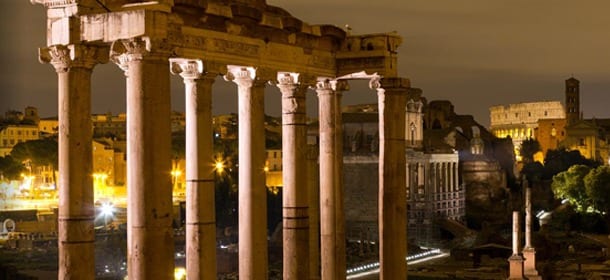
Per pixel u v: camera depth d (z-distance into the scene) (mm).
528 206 154375
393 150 59312
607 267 185250
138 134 42031
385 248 59562
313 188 78812
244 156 53219
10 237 187375
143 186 42094
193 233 49500
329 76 59375
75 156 44562
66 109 44438
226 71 49938
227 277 149500
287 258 57812
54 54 44125
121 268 151625
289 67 55469
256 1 54844
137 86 41969
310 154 78375
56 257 167875
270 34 53531
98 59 44781
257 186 53281
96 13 43969
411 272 189250
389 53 59312
